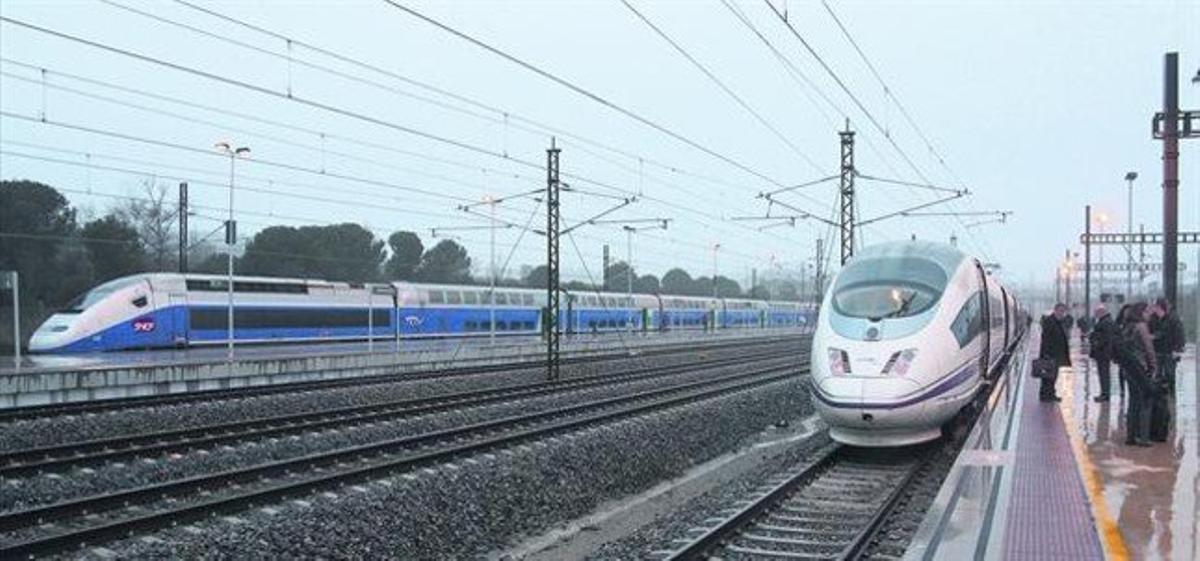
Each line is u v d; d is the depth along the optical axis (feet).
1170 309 58.13
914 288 57.21
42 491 48.21
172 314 132.77
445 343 172.65
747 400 86.22
